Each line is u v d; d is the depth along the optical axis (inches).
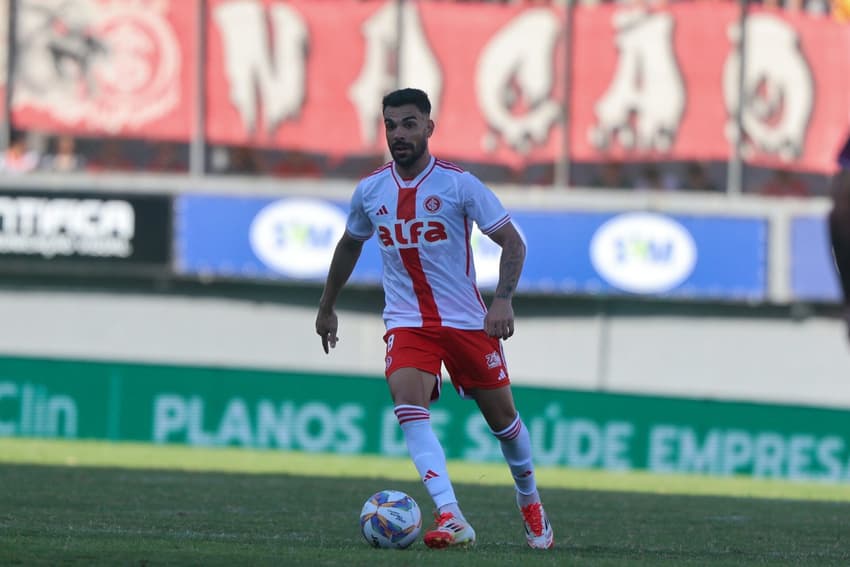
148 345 3021.7
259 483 1528.1
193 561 679.7
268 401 2354.8
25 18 3070.9
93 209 2967.5
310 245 3009.4
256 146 3090.6
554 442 2336.4
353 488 1481.3
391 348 828.0
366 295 3019.2
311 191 3016.7
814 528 1151.0
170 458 2034.9
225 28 3083.2
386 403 2342.5
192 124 3080.7
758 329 3026.6
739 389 3021.7
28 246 2967.5
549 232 3004.4
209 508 1161.4
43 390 2385.6
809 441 2332.7
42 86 3068.4
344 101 3093.0
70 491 1310.3
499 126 3090.6
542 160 3085.6
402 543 794.8
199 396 2369.6
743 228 2992.1
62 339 3016.7
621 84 3070.9
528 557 748.0
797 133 3073.3
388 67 3093.0
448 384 2320.4
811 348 3016.7
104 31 3073.3
